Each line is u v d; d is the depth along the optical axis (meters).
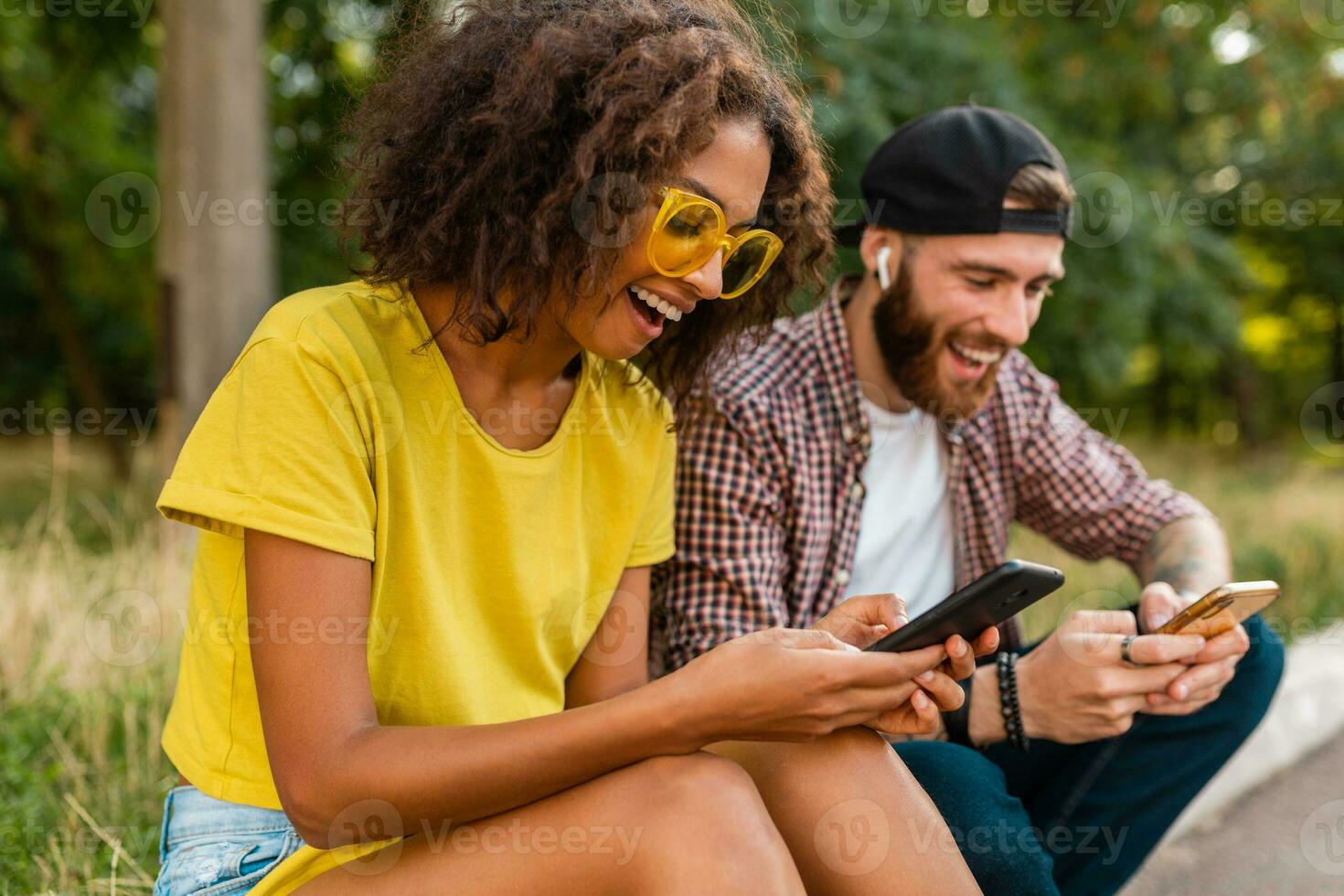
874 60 5.05
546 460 1.31
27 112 7.50
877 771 1.20
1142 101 7.17
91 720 2.24
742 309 1.53
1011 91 5.58
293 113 6.78
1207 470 8.70
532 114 1.18
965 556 2.03
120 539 3.43
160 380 4.36
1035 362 6.62
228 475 1.11
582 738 1.05
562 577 1.36
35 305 11.98
